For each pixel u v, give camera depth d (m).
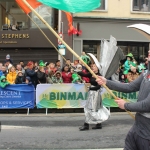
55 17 18.05
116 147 6.11
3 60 17.77
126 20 18.02
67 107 10.30
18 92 10.28
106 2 17.77
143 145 3.12
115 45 6.46
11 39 17.61
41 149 6.01
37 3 6.85
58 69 12.10
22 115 10.02
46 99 10.27
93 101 7.71
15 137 7.02
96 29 17.77
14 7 18.20
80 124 8.58
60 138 6.92
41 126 8.32
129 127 8.11
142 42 18.42
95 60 7.38
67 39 17.34
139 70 13.12
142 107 3.03
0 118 9.47
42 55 17.75
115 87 3.48
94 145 6.27
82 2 4.73
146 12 18.34
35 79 10.70
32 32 17.59
